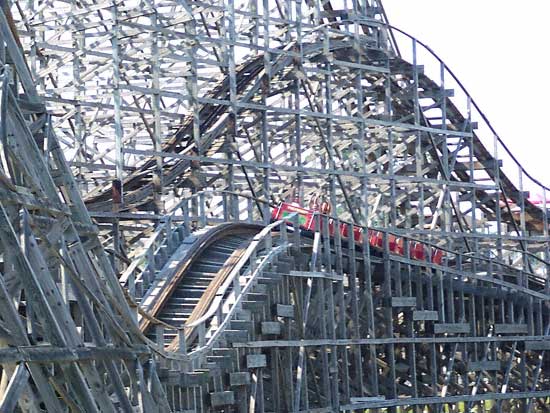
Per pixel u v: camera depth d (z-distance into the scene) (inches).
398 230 5339.6
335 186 5191.9
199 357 3152.1
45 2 4864.7
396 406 4480.8
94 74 4817.9
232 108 4854.8
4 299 1937.7
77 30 4559.5
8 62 2375.7
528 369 5423.2
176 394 3002.0
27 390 1952.5
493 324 5027.1
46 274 2128.4
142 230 4606.3
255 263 3767.2
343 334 4301.2
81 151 4852.4
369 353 4542.3
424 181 5536.4
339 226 4379.9
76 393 2087.8
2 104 2137.1
